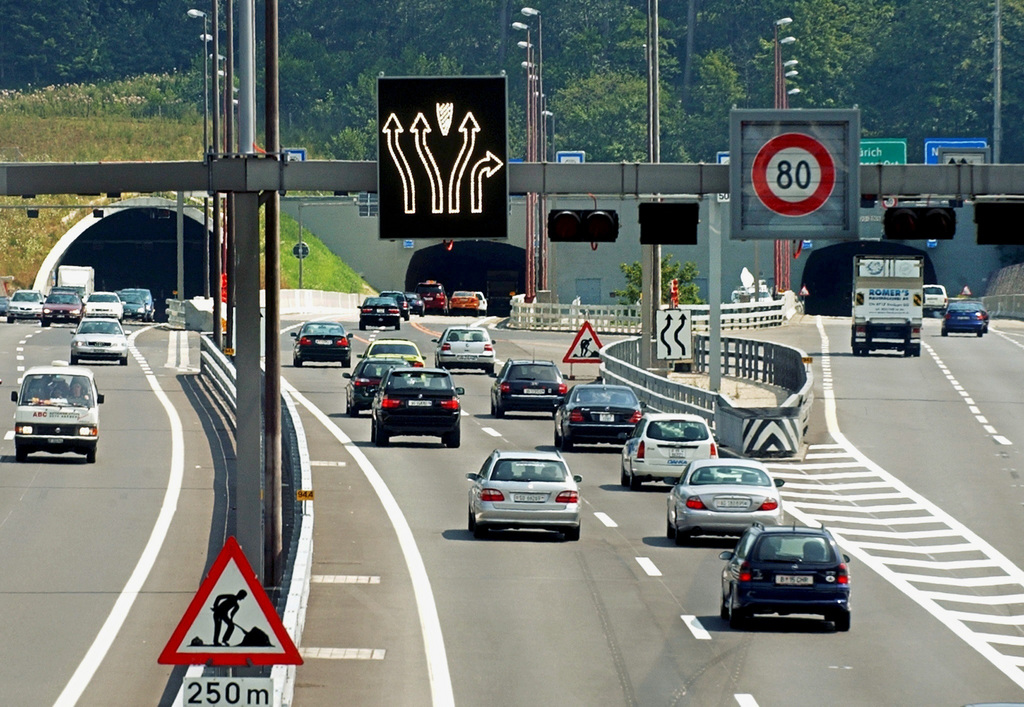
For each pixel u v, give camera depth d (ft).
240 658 159.22
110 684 227.61
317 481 426.92
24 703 215.92
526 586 298.15
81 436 455.63
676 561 327.26
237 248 255.91
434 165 241.35
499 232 241.96
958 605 297.94
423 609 276.00
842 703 215.92
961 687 228.22
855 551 358.02
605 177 250.98
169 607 282.56
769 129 253.44
